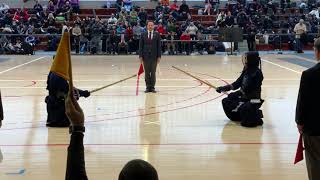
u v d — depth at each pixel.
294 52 29.80
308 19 31.30
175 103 12.02
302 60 24.58
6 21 30.28
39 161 6.96
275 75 18.09
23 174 6.33
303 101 4.73
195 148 7.70
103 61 24.28
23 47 28.45
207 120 9.95
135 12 30.61
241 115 9.38
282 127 9.28
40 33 29.86
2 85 15.32
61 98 9.25
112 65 22.12
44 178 6.16
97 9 33.97
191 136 8.53
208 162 6.90
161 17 30.27
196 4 35.56
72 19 32.03
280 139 8.30
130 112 10.82
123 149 7.63
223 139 8.30
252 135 8.61
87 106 11.59
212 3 34.28
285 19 32.97
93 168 6.59
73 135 2.55
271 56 27.06
